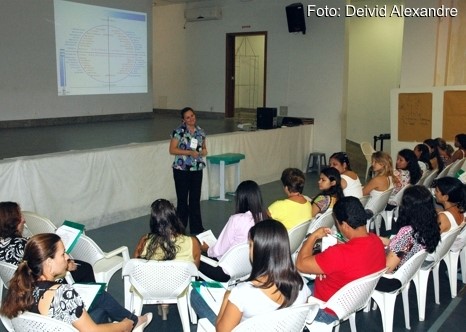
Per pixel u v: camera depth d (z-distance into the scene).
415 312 3.12
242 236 2.76
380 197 4.05
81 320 1.76
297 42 9.27
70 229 2.52
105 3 10.02
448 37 7.28
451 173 5.13
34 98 9.16
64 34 9.41
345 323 2.92
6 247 2.29
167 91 12.61
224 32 10.99
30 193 4.09
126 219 5.04
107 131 8.89
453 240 3.01
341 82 8.72
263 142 7.18
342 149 8.98
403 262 2.61
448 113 6.92
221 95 11.44
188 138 4.50
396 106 7.33
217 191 6.28
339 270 2.19
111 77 10.43
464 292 3.44
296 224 3.03
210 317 2.24
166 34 12.31
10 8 8.57
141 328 2.34
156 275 2.45
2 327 2.54
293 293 1.70
